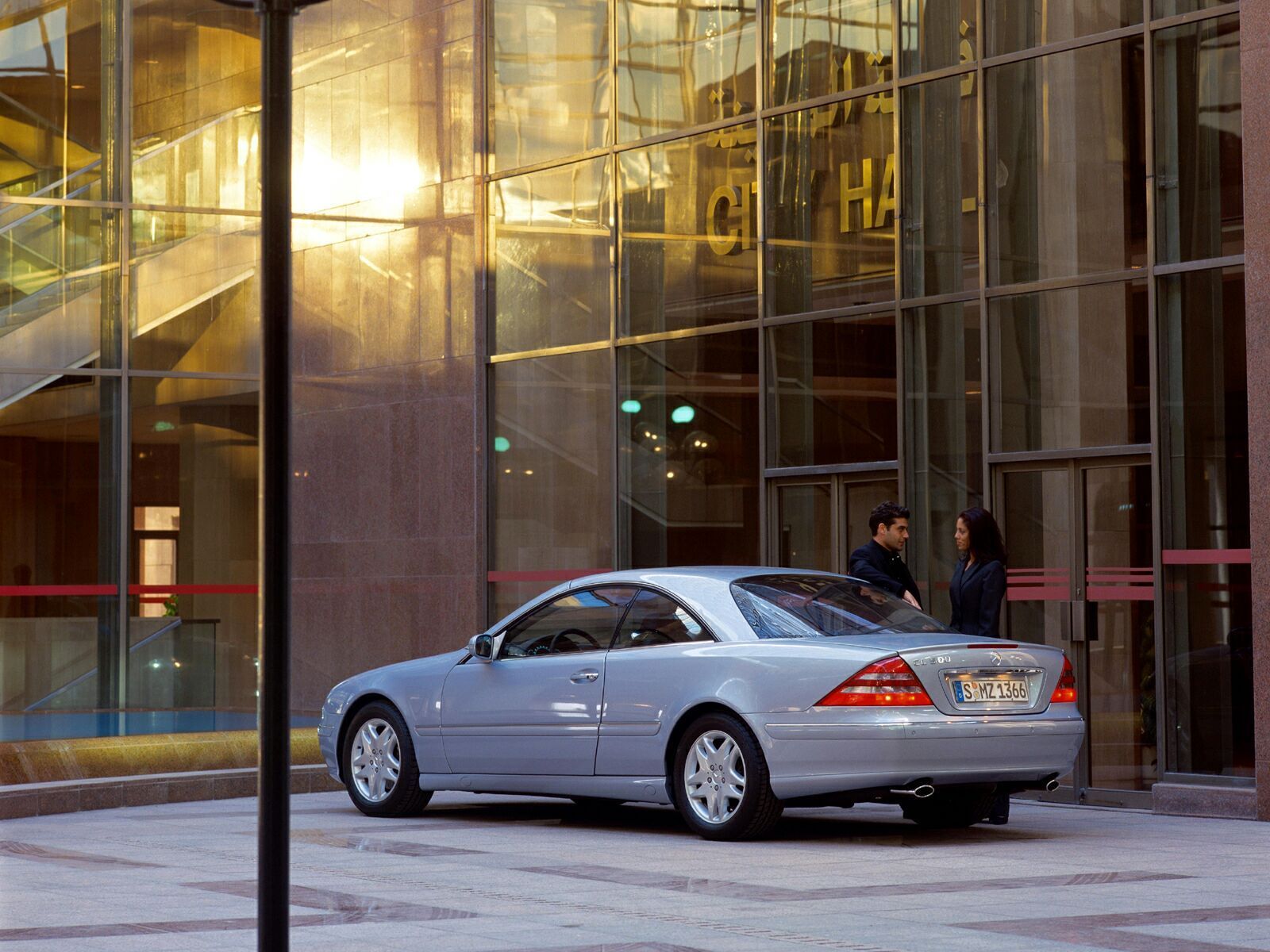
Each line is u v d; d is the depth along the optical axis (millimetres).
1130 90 13992
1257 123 12523
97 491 21516
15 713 20109
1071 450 14180
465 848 10469
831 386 16297
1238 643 12945
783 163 16859
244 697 21906
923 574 15352
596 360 18953
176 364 21922
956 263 15227
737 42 17531
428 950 6715
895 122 15688
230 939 6938
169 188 22094
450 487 20344
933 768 10109
